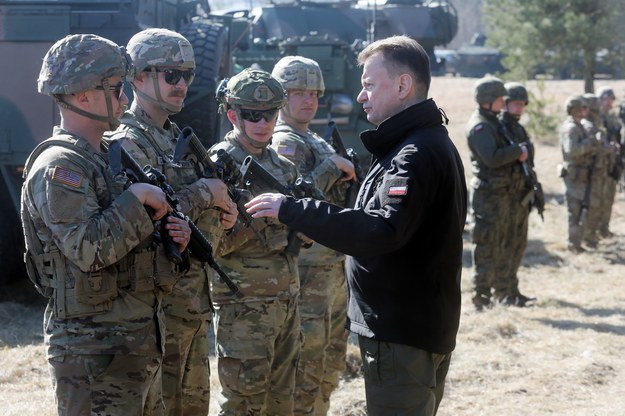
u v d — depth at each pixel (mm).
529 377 5922
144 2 8039
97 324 2908
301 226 3025
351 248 2998
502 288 7934
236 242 3779
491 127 7496
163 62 3574
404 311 3143
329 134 4789
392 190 3021
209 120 8039
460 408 5336
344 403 5168
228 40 9070
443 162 3098
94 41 3006
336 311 4672
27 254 2994
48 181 2850
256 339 3846
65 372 2900
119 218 2854
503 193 7633
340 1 14195
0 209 7184
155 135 3553
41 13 6844
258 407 3896
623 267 9883
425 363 3184
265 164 4109
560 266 9859
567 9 19344
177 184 3504
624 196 14781
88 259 2814
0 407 4930
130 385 2939
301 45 11016
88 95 2986
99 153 3035
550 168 16688
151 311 3027
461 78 31625
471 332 6945
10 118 6789
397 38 3225
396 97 3184
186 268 3170
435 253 3143
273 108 4016
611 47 19672
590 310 7871
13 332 6461
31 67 6824
